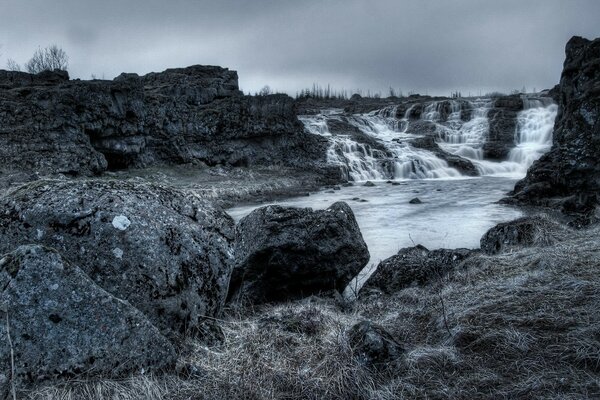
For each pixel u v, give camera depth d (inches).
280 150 1491.1
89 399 141.1
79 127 982.4
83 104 995.9
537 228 366.6
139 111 1120.2
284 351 180.2
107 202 182.7
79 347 147.2
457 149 1756.9
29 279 147.3
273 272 309.6
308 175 1342.3
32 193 182.5
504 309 214.4
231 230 212.1
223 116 1359.5
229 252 205.6
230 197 979.3
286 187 1169.4
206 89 1497.3
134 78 1652.3
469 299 235.0
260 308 285.1
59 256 152.9
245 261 305.3
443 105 2128.4
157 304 179.5
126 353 152.7
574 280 235.6
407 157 1594.5
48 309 146.6
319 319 211.9
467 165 1577.3
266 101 1486.2
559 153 762.8
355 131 1905.8
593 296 212.8
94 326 150.3
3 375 138.9
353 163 1503.4
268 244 303.1
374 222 674.8
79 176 934.4
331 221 322.3
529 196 779.4
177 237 191.5
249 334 192.4
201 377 160.7
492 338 186.9
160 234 187.0
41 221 175.8
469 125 1968.5
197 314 191.2
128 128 1095.6
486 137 1855.3
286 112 1540.4
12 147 885.8
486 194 1003.9
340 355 171.6
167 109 1233.4
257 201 956.0
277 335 190.2
